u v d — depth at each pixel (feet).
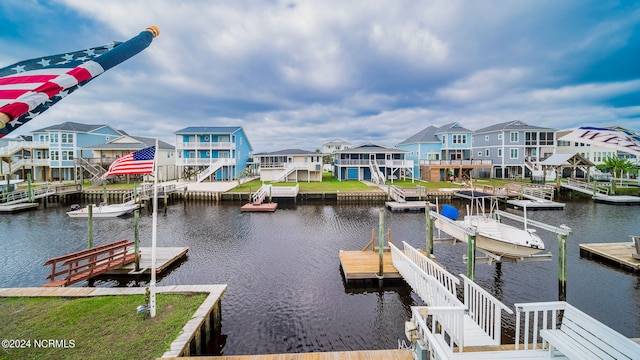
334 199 108.88
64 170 144.87
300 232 65.57
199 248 53.88
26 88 6.77
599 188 105.19
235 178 155.74
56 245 55.52
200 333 24.21
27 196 97.25
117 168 29.66
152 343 20.98
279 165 151.74
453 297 20.59
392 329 29.66
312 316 31.86
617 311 31.99
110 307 25.75
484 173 151.64
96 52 7.64
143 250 48.06
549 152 151.74
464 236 39.45
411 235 62.44
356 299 35.19
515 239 40.86
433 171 140.36
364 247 52.11
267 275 41.78
